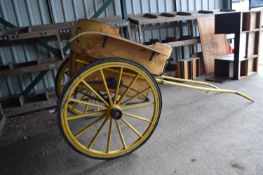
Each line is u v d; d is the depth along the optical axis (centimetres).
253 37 340
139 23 335
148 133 168
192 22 405
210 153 164
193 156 163
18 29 288
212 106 249
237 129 194
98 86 162
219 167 148
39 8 328
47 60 296
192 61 369
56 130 229
